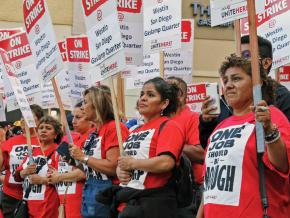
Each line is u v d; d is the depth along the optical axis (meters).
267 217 3.04
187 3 17.48
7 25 16.05
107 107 5.07
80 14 16.52
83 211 5.07
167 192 4.21
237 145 3.17
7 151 7.01
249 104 3.30
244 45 4.19
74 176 5.56
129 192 4.23
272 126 2.90
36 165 6.41
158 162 4.12
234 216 3.10
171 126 4.28
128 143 4.47
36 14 5.51
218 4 4.75
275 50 5.36
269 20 5.43
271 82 3.44
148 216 4.14
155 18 6.30
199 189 5.07
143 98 4.50
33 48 5.66
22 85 7.00
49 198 6.31
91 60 4.77
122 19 5.77
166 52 7.52
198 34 17.55
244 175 3.12
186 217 4.58
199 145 4.93
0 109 7.75
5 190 7.04
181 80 5.18
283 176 3.03
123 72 7.23
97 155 5.00
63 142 5.61
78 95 7.27
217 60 17.66
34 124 6.32
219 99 4.08
